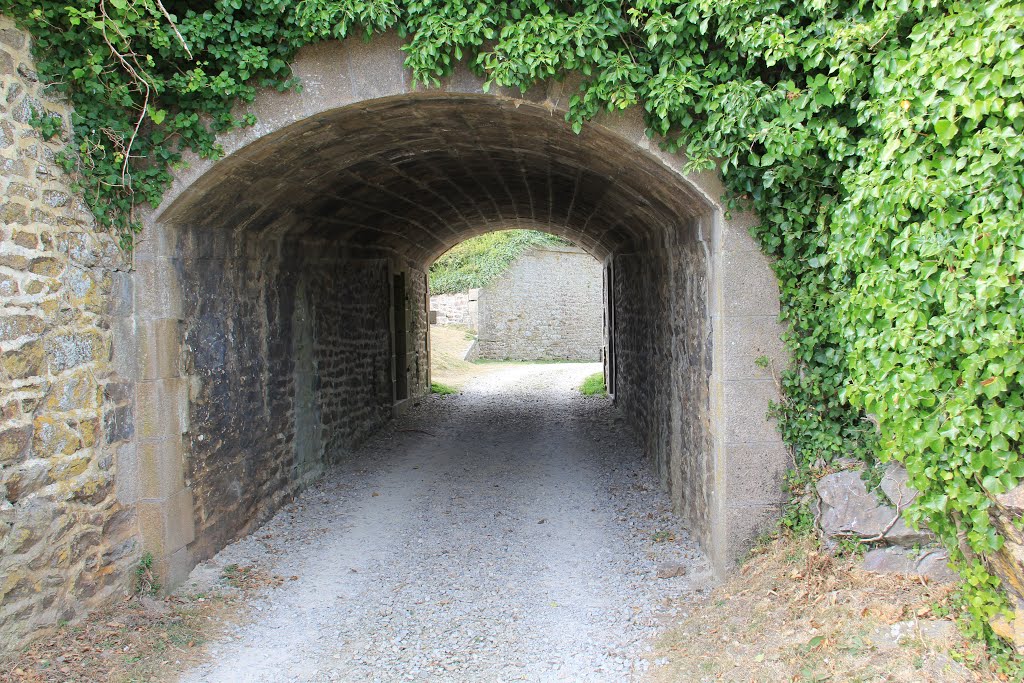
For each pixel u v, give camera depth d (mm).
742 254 4168
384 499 6797
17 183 3359
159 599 4324
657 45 3805
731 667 3430
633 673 3572
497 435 9969
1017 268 2643
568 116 4055
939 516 3219
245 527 5613
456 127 5074
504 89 4059
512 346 27156
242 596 4531
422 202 8680
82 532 3779
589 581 4797
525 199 9438
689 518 5512
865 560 3930
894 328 3150
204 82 3938
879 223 3205
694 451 5277
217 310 5129
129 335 4238
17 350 3320
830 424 4156
